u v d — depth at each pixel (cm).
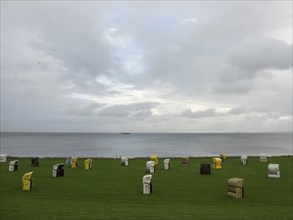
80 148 15350
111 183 2920
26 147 16362
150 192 2402
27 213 1670
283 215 1667
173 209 1811
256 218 1596
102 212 1706
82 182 2981
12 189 2594
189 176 3450
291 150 14125
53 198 2188
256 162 5122
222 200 2150
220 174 3622
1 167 4406
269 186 2755
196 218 1584
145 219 1559
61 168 3447
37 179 3192
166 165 4197
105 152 12231
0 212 1695
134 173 3722
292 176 3441
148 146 17238
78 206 1880
